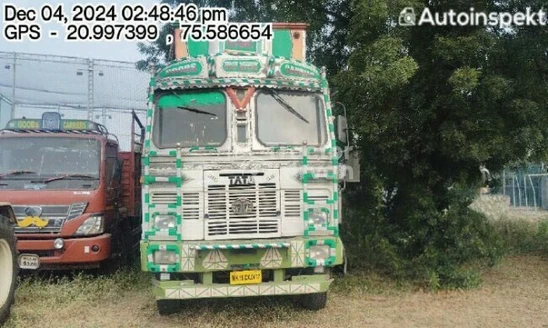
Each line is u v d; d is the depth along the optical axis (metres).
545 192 19.72
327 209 6.46
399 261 8.24
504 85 7.25
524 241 11.62
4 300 6.37
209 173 6.32
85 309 7.13
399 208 8.90
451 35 7.61
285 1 9.56
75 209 8.34
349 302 7.39
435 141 8.16
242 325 6.41
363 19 7.34
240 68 6.81
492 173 9.09
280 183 6.40
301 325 6.40
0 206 6.59
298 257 6.22
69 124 9.45
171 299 6.30
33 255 8.08
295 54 7.46
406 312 6.93
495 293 7.83
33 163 8.67
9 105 15.55
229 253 6.16
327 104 6.95
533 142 7.83
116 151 9.66
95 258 8.32
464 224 8.23
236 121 6.65
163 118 6.73
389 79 6.99
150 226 6.24
